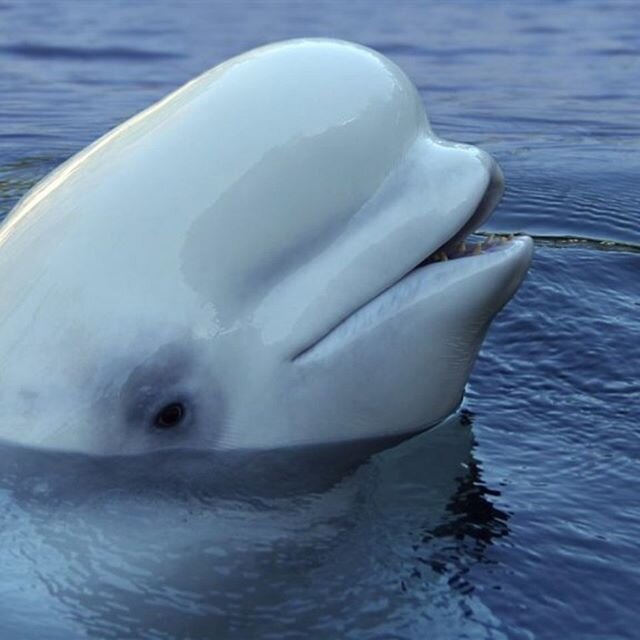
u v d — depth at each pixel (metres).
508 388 8.34
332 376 6.72
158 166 6.46
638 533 6.46
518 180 14.23
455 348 6.82
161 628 5.75
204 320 6.52
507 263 6.54
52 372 6.63
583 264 10.87
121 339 6.52
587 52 24.19
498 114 18.61
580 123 17.98
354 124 6.46
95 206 6.52
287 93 6.48
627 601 5.87
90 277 6.52
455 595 5.92
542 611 5.79
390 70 6.69
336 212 6.48
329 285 6.55
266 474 6.77
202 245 6.44
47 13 28.50
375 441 7.07
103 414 6.64
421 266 6.71
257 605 5.88
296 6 30.28
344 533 6.41
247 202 6.41
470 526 6.51
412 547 6.30
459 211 6.50
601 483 7.02
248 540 6.32
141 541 6.29
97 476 6.64
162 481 6.66
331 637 5.65
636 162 15.38
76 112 18.59
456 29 26.88
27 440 6.70
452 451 7.28
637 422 7.87
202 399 6.68
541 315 9.62
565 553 6.27
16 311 6.66
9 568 6.07
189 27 27.17
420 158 6.61
